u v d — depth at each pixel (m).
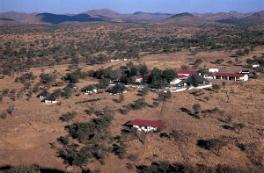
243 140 71.94
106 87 113.12
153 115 87.81
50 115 89.19
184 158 67.56
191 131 77.25
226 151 68.56
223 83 113.44
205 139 73.38
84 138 75.81
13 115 90.81
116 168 66.00
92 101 99.06
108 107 92.50
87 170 65.06
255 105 92.06
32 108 96.25
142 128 79.44
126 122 83.50
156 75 115.69
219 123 81.31
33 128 82.19
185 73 123.38
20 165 63.12
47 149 73.62
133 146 72.31
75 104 97.62
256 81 116.31
